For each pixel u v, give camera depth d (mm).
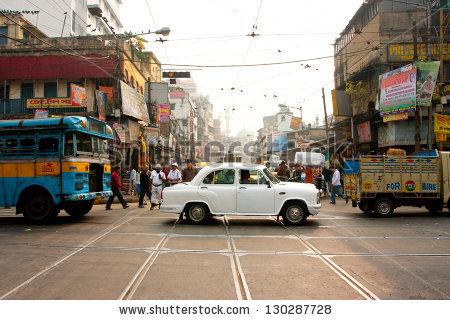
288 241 7168
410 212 12039
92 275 4879
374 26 22703
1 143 9742
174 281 4641
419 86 17469
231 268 5258
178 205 9195
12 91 23406
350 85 24422
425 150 17250
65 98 22234
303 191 9039
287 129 65438
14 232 8195
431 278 4820
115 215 11320
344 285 4508
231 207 9055
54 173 9406
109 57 22438
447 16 20859
